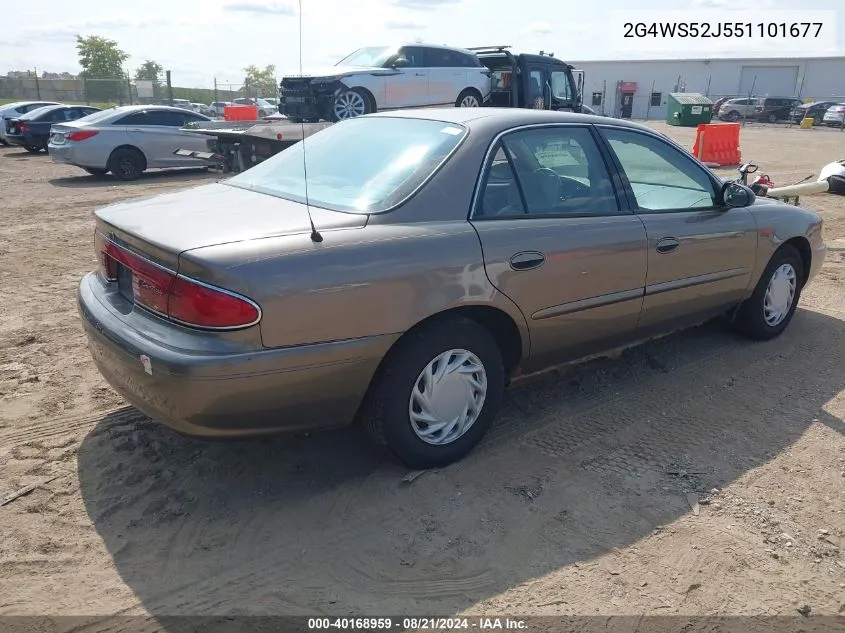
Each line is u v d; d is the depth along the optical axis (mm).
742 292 4637
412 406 3109
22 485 3137
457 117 3584
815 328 5324
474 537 2842
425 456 3209
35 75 36156
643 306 3930
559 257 3414
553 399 4066
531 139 3564
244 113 22984
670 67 54188
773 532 2912
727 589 2592
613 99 56281
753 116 42250
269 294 2605
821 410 3982
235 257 2611
